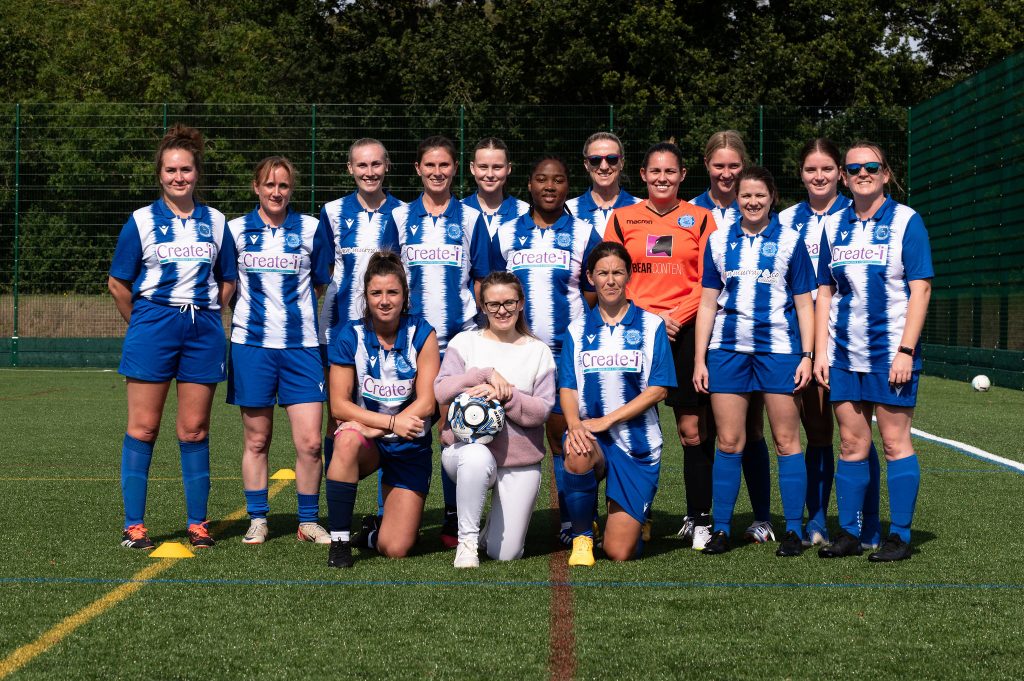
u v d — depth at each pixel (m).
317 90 30.69
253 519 5.68
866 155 5.18
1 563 5.06
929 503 6.63
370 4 30.72
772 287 5.38
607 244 5.28
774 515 6.48
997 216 15.08
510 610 4.23
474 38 27.38
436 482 7.69
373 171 5.96
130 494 5.46
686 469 5.75
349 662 3.62
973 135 15.84
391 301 5.17
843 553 5.23
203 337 5.48
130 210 19.34
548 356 5.33
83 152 19.20
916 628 3.99
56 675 3.50
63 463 8.30
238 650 3.74
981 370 15.73
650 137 18.56
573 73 26.48
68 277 19.42
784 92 25.69
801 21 26.75
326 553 5.33
